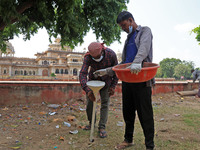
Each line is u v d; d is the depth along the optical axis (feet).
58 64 179.22
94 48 7.36
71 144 7.70
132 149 7.19
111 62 8.54
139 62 5.33
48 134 8.95
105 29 23.84
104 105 9.01
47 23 19.67
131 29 6.48
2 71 158.10
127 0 24.64
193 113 13.83
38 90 16.89
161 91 25.41
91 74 8.99
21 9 16.78
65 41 24.14
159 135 8.89
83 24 22.43
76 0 16.81
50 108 15.43
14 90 16.03
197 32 26.68
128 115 7.28
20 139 8.18
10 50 181.68
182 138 8.41
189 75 256.73
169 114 13.65
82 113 13.93
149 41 5.86
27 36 22.79
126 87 6.96
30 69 174.29
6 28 23.26
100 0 21.53
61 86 17.87
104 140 8.20
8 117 11.99
